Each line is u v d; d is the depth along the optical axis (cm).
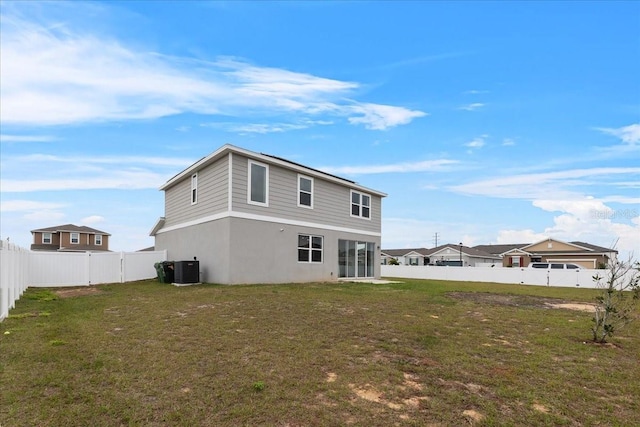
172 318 782
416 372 509
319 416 381
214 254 1512
